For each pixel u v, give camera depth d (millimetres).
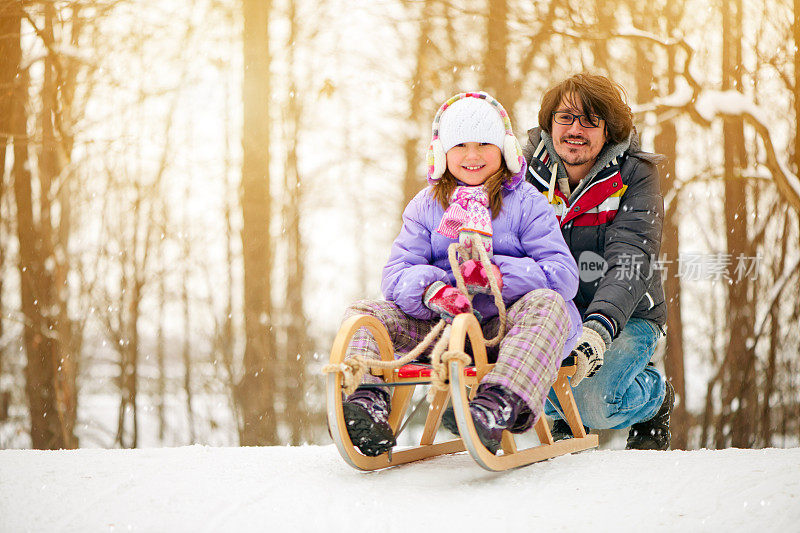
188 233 20531
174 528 2691
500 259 3811
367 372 3547
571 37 16156
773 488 2895
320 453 4125
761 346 17328
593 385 4836
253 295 16250
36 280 16422
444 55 18234
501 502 2914
